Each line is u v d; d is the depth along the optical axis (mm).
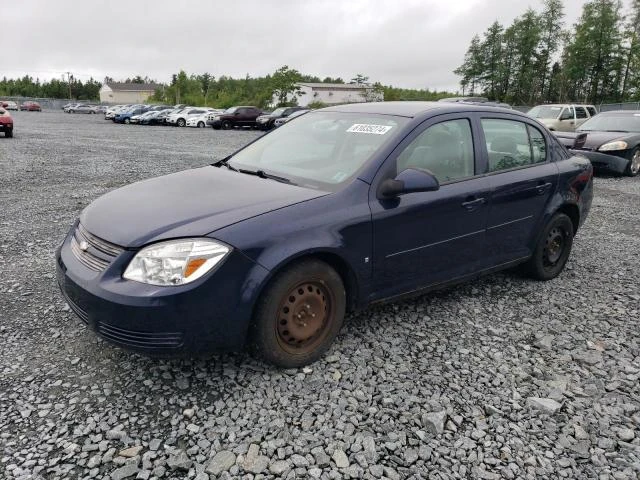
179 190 3436
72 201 7969
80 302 2879
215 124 34719
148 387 2980
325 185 3416
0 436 2549
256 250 2850
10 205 7621
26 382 2998
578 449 2604
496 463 2488
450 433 2686
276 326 3029
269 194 3266
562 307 4297
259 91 75188
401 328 3801
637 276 5090
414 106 4059
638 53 53000
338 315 3295
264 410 2809
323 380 3098
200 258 2738
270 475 2361
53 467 2367
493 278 4934
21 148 16328
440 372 3246
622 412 2916
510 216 4266
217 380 3064
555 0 61906
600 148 11398
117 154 15281
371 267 3393
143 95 113062
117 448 2504
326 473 2383
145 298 2660
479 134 4102
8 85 111125
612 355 3543
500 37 65500
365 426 2707
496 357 3451
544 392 3072
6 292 4266
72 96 114438
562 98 59375
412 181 3293
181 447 2523
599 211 8141
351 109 4277
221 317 2801
